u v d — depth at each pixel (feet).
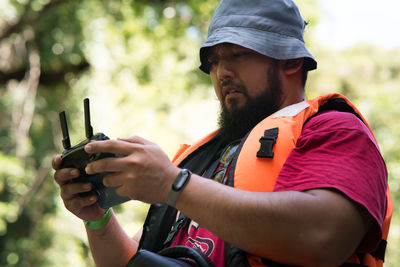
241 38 4.92
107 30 28.25
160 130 30.91
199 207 3.80
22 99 25.95
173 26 29.30
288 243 3.71
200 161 5.45
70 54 27.07
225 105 5.16
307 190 3.91
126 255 5.26
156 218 5.14
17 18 23.85
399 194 28.25
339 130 4.21
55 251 27.73
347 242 3.76
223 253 4.35
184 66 31.01
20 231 27.86
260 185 4.28
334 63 42.75
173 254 4.34
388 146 29.86
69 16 26.91
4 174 23.61
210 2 28.63
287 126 4.49
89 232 5.16
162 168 3.83
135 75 30.22
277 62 5.05
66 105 29.01
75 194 4.50
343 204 3.78
